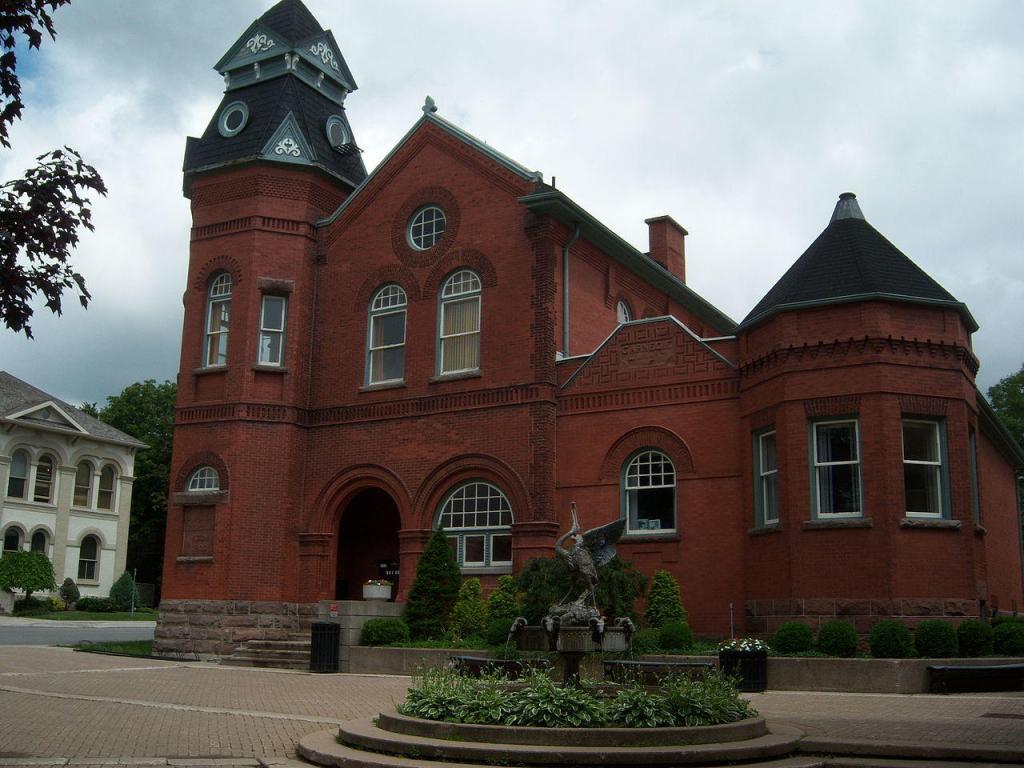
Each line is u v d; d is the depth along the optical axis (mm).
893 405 19234
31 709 14281
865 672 16766
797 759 10727
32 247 9227
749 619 20531
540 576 20000
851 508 19453
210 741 11930
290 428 26438
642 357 23266
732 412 22031
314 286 27641
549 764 10297
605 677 15828
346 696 16578
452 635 21516
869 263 20312
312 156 27797
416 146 26766
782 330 20375
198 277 27547
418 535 24641
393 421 25656
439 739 11039
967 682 16703
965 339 21094
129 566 71062
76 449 58250
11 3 8836
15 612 50281
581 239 25922
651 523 22781
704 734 10820
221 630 24734
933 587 18641
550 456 23469
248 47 29172
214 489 26031
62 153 9391
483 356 24625
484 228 25250
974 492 21375
